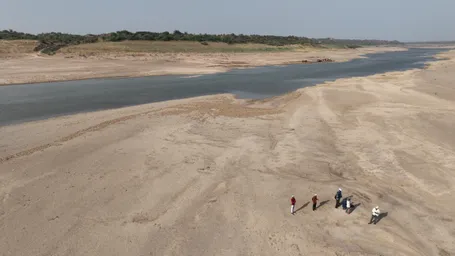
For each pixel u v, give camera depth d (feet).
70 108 139.95
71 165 78.38
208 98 160.25
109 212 59.67
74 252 49.70
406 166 77.05
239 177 72.38
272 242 51.42
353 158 82.33
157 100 157.89
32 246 50.90
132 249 50.29
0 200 63.26
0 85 194.08
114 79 225.76
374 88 166.09
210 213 59.21
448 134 97.09
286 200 63.26
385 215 58.44
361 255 48.16
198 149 88.22
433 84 173.78
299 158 82.48
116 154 84.84
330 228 54.75
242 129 105.91
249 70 286.87
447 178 71.20
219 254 49.11
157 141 94.27
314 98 147.64
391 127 103.24
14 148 90.63
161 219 57.62
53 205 61.77
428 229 54.70
